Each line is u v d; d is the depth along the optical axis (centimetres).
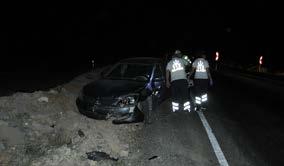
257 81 2028
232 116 897
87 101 715
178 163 532
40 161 468
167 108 938
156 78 835
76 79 1096
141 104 725
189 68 1321
